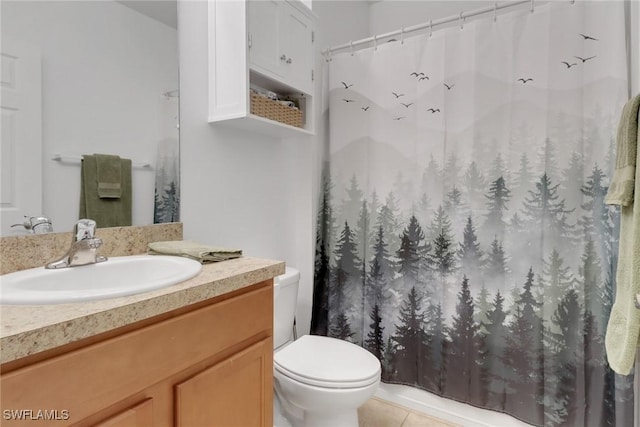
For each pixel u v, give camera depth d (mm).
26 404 519
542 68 1357
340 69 1830
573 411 1329
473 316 1520
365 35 2312
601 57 1252
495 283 1473
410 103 1654
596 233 1286
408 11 2209
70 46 990
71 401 567
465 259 1537
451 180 1562
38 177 932
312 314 1946
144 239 1169
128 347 645
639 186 938
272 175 1760
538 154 1374
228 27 1342
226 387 850
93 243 917
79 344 582
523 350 1420
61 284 857
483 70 1470
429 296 1639
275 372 1342
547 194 1358
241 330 903
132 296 676
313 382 1225
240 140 1558
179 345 739
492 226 1475
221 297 856
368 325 1794
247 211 1604
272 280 1033
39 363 533
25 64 903
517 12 1407
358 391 1217
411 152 1661
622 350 1006
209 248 1082
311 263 1908
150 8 1191
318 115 1889
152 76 1199
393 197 1712
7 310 594
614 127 1224
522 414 1427
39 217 933
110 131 1085
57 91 965
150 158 1198
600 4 1253
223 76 1360
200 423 779
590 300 1302
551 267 1353
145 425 671
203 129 1383
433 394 1659
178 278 785
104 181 1071
